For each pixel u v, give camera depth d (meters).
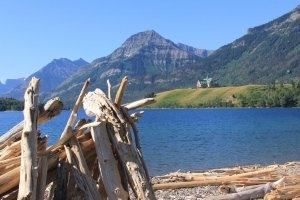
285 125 72.19
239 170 18.73
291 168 19.98
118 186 5.62
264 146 39.28
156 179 16.61
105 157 5.75
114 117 6.19
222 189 13.03
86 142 6.07
